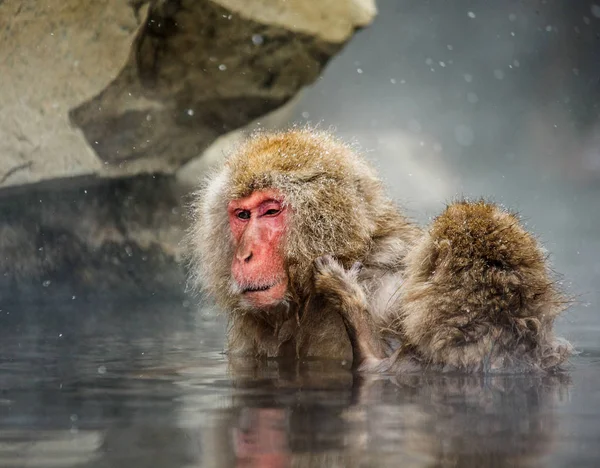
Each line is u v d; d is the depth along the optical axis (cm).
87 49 2539
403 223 1584
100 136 2669
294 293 1464
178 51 2578
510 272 1262
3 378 1224
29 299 2877
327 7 2619
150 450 738
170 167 2845
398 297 1429
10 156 2588
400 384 1142
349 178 1512
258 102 2761
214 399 1019
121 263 3016
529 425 843
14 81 2580
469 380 1184
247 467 675
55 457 715
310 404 976
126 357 1507
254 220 1475
